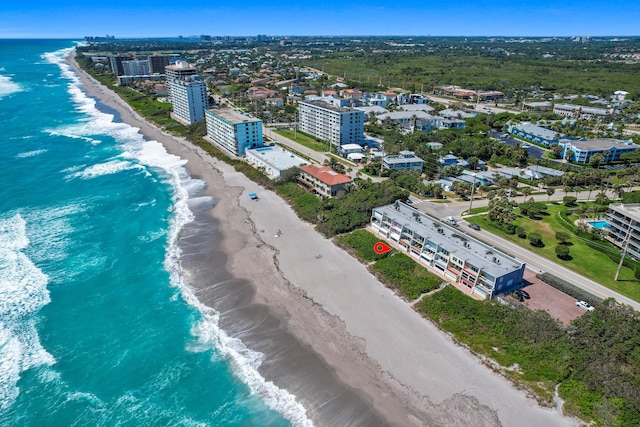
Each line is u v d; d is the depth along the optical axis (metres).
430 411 54.50
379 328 69.19
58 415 53.28
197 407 54.88
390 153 161.88
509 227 101.94
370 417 53.81
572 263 88.88
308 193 121.75
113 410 54.16
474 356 63.06
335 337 67.25
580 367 58.09
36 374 59.03
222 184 132.50
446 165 150.50
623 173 139.00
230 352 63.97
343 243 95.94
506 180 132.25
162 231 100.00
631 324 63.28
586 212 109.88
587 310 72.62
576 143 164.50
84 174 135.00
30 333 66.50
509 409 54.38
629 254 90.50
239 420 53.19
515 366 60.75
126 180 131.25
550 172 143.62
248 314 72.44
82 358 62.16
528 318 66.62
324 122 180.88
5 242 91.44
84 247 91.31
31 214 105.31
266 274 84.19
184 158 157.75
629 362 58.69
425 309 73.19
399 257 88.44
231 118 166.25
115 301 74.69
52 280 79.62
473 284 77.25
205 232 100.69
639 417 50.22
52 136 180.12
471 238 86.38
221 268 86.00
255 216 110.25
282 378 59.50
